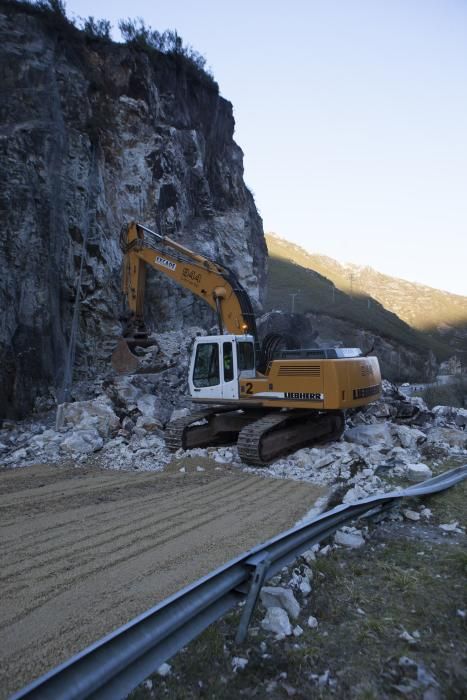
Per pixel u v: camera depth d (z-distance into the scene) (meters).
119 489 7.40
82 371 15.77
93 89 18.66
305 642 3.41
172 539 5.24
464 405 29.78
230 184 27.30
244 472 8.45
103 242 16.67
